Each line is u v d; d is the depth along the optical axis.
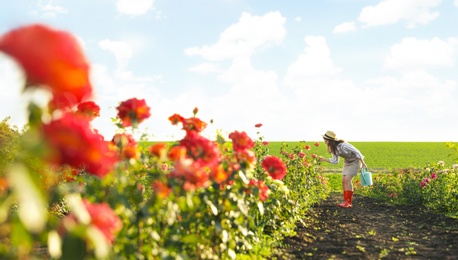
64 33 1.81
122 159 3.95
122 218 3.86
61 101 2.20
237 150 5.11
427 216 10.70
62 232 2.22
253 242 6.48
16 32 1.74
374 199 15.20
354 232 8.52
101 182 3.78
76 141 2.04
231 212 5.05
